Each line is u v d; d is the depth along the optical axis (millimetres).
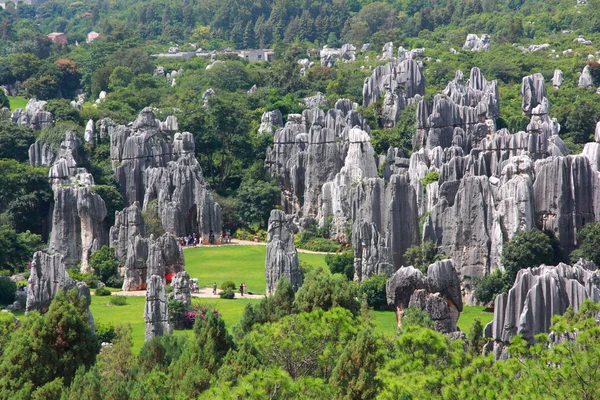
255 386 198000
